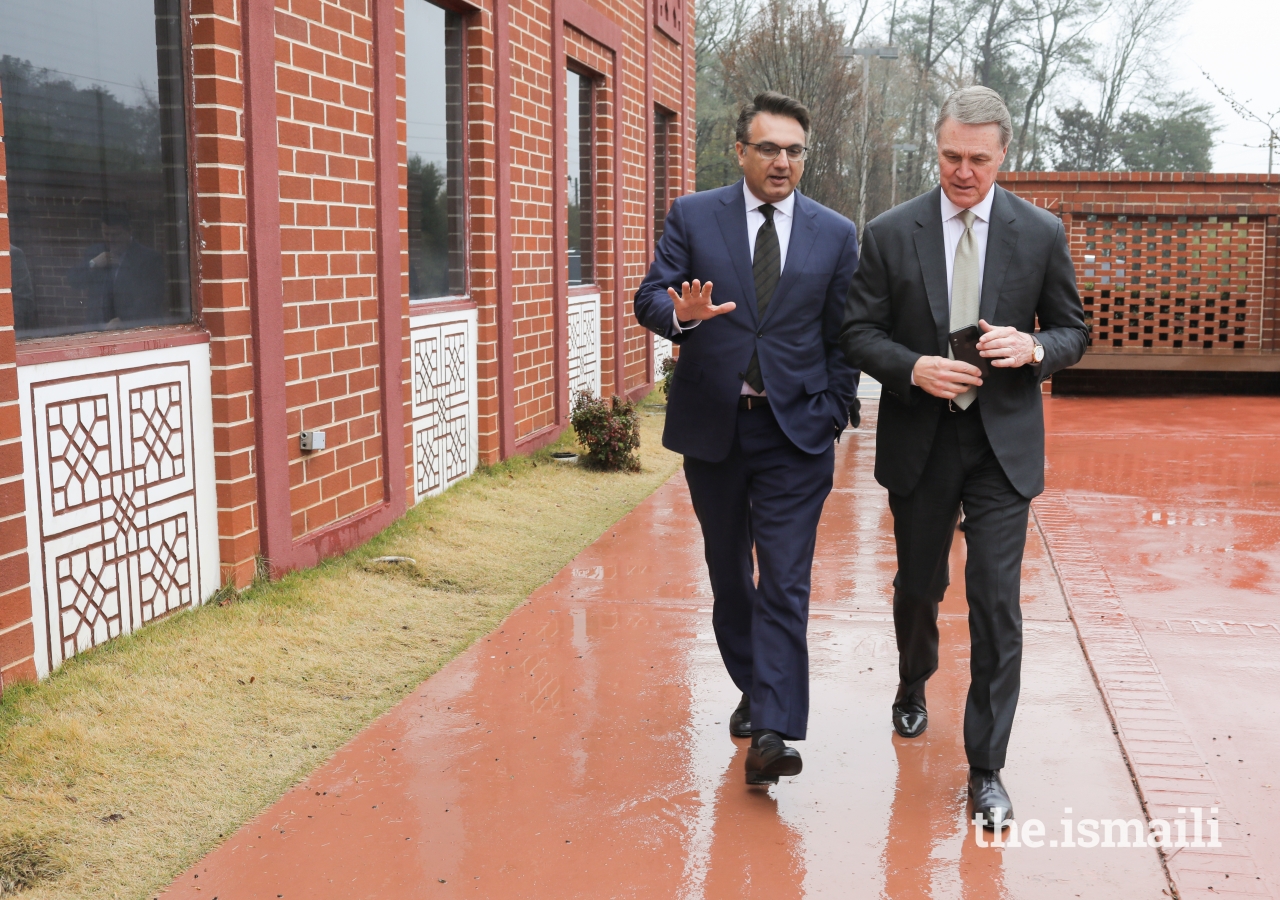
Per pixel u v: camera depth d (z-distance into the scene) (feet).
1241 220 47.24
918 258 11.28
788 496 11.77
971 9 173.88
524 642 16.08
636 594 18.48
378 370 20.42
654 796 11.37
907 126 175.73
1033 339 10.86
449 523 21.72
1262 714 13.43
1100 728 13.08
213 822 10.59
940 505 11.50
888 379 11.14
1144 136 171.32
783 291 11.76
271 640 14.94
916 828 10.73
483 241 25.75
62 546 12.93
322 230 18.22
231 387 15.79
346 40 18.89
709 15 146.41
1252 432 36.86
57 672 12.76
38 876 9.50
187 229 15.46
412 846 10.28
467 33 25.18
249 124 15.90
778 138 11.43
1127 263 47.88
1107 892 9.57
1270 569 20.08
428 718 13.29
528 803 11.18
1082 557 20.83
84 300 13.80
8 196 12.64
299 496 17.80
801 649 11.42
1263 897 9.43
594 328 37.11
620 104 38.24
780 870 9.92
